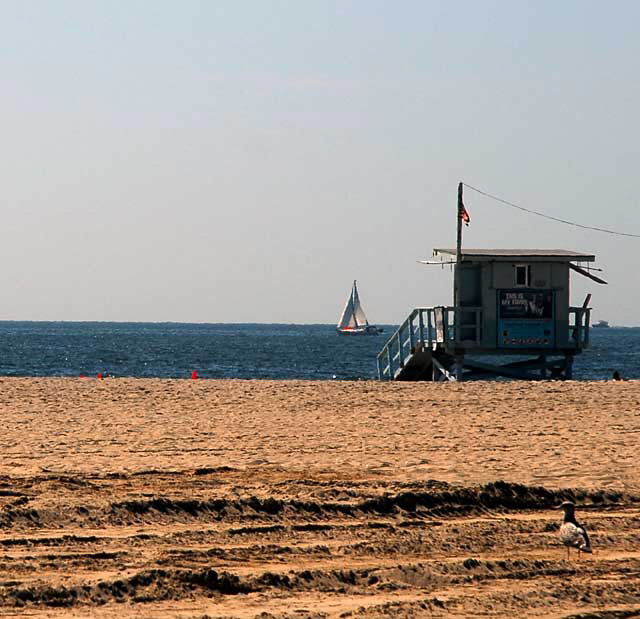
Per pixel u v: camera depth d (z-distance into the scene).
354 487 53.72
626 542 45.66
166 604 35.88
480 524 47.81
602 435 74.75
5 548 42.22
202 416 85.62
